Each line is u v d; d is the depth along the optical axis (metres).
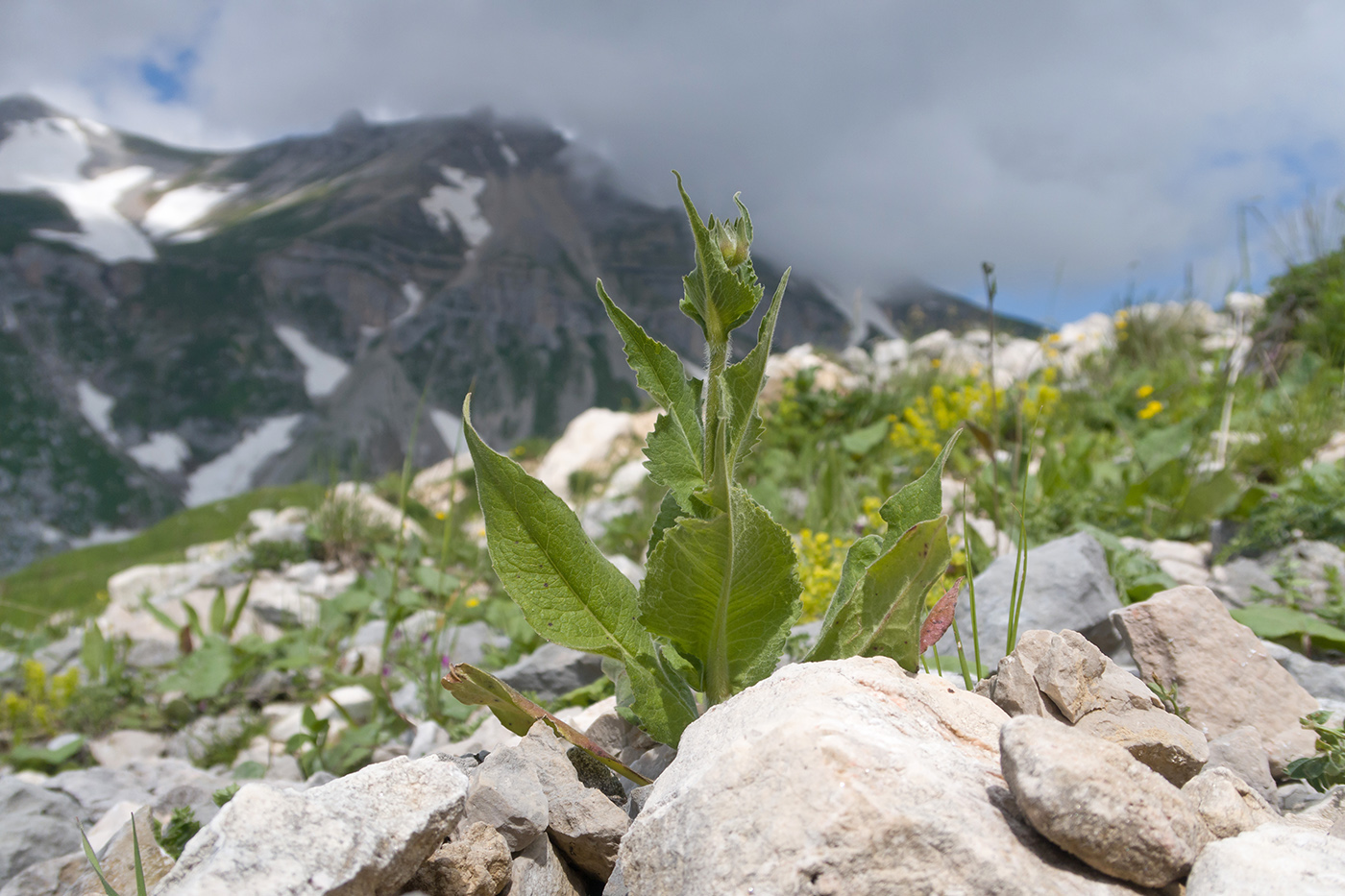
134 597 8.20
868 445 6.95
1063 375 9.20
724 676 1.56
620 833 1.34
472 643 4.69
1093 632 2.72
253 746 4.18
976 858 0.96
